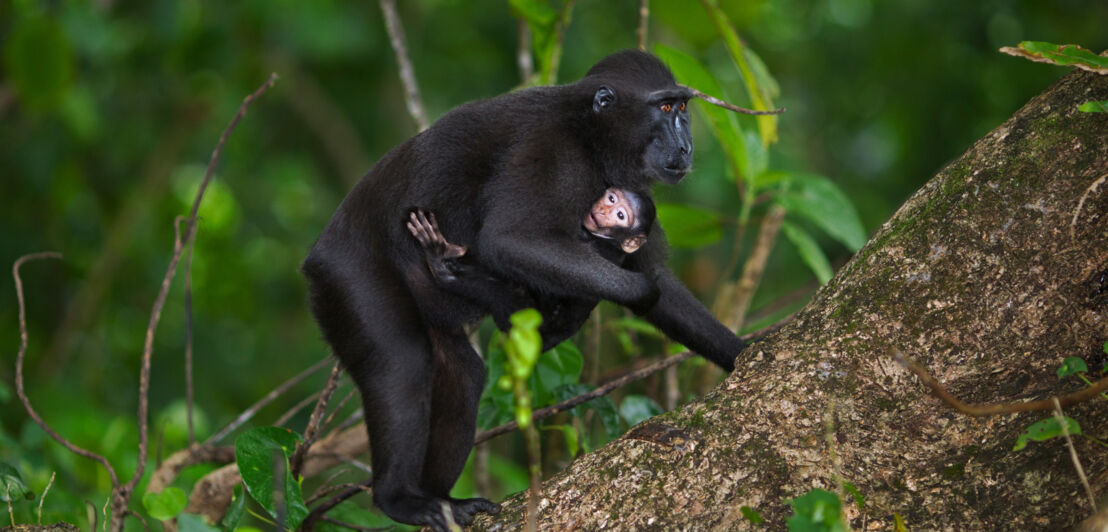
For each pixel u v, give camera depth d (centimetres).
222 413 2069
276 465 788
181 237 937
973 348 677
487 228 871
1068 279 669
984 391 671
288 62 2170
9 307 1952
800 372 695
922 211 714
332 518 939
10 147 1870
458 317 931
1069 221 670
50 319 1988
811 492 582
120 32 1817
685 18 1397
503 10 2269
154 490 1030
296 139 2420
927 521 623
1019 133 700
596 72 974
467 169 908
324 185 2478
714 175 1897
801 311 755
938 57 2267
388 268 902
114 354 2080
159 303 905
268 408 2067
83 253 2088
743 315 1180
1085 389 617
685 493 657
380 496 837
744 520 640
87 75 1903
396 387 861
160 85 2017
